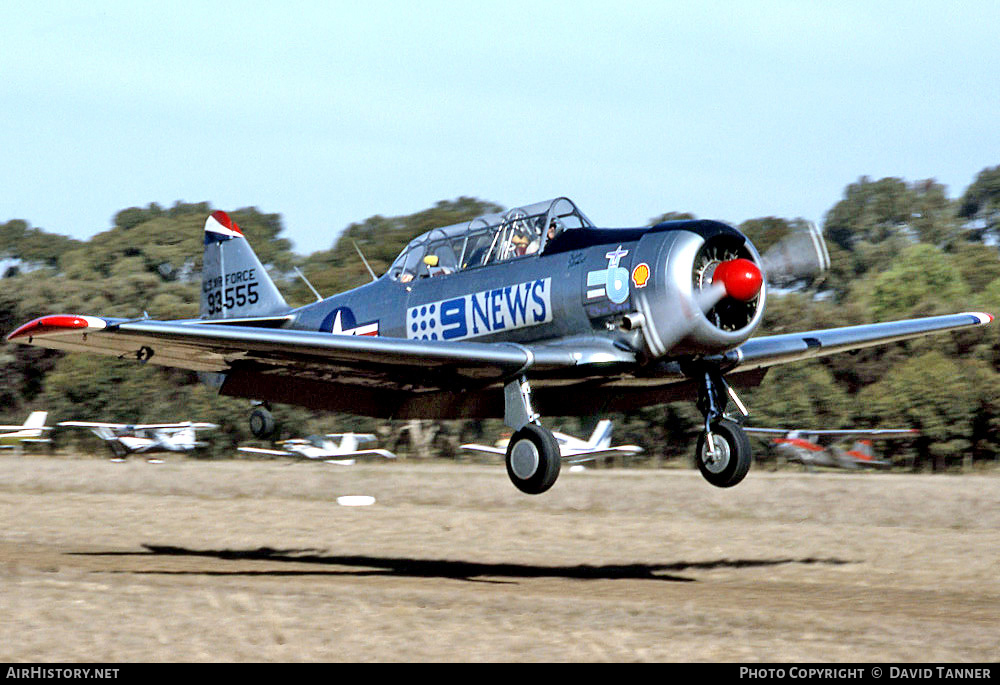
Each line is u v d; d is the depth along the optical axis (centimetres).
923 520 6041
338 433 12875
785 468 11019
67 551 4847
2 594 3078
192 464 10044
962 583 3759
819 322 13275
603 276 3450
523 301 3650
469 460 11675
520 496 7269
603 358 3453
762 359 4138
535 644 2456
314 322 4619
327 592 3262
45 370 14638
